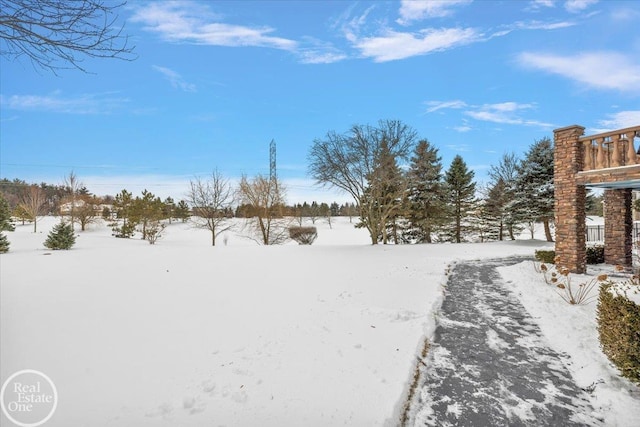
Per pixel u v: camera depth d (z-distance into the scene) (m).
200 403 3.13
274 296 7.26
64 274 10.34
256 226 28.27
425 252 14.38
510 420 2.96
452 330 5.12
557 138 9.09
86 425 2.81
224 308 6.44
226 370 3.80
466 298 6.84
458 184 23.09
